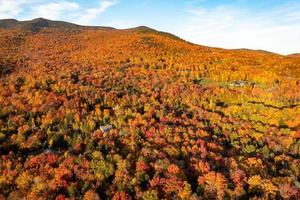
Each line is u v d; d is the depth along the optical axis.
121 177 78.19
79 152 93.75
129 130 107.25
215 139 109.19
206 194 74.50
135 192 75.00
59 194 73.38
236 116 132.25
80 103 128.12
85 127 109.12
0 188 77.19
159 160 84.31
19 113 117.81
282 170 88.12
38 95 133.25
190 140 100.38
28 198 71.38
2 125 106.12
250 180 78.19
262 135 111.19
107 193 73.62
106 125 113.19
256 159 91.50
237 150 102.69
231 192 74.69
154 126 111.38
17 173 81.25
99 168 81.88
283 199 75.62
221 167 87.50
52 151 94.25
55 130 108.00
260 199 72.06
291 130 118.44
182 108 138.00
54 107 122.81
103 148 95.88
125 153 92.19
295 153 103.12
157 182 76.69
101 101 135.00
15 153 95.69
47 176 78.88
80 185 76.94
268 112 129.25
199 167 83.06
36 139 98.94
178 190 74.56
